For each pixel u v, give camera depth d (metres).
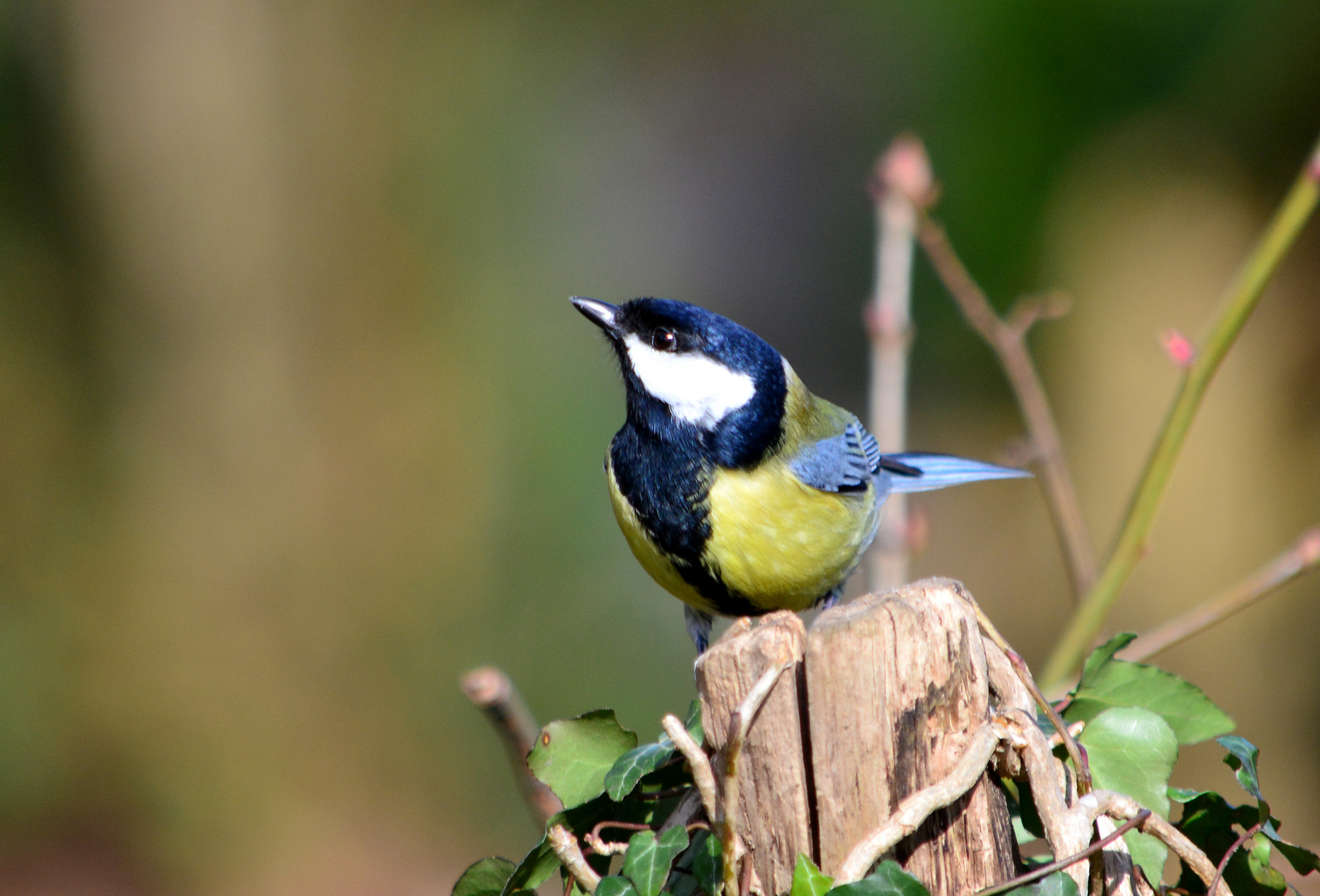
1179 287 12.71
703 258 19.17
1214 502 11.88
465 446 14.62
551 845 3.41
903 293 6.44
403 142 15.76
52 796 12.92
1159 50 12.23
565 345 15.52
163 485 14.09
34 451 14.09
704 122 19.69
